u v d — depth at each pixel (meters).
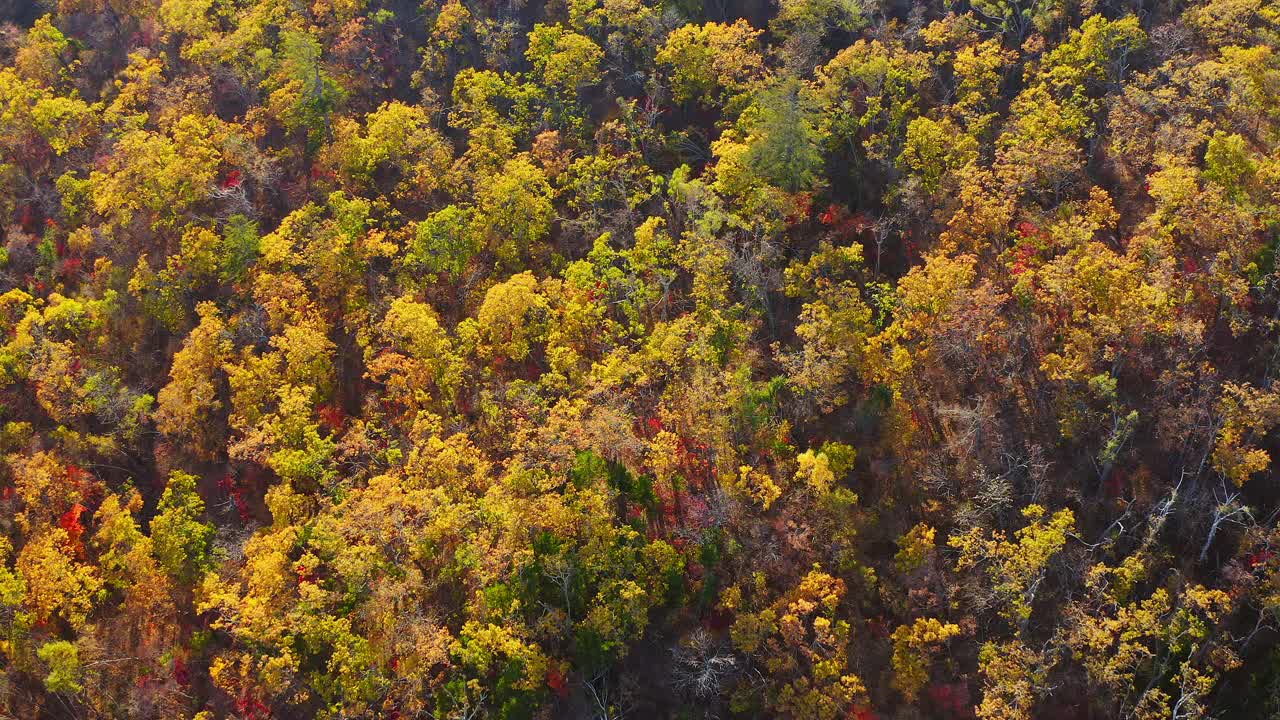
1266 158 70.69
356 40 98.25
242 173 91.56
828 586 61.12
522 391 70.38
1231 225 66.25
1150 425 65.06
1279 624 58.22
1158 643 57.34
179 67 103.56
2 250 91.56
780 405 70.38
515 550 62.88
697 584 63.69
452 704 61.31
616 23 92.62
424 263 81.06
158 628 72.12
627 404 68.56
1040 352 69.50
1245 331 66.12
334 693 63.19
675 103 91.81
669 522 66.69
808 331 68.50
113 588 74.50
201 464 79.94
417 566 66.62
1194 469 63.84
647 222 77.19
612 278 76.19
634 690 62.34
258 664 65.44
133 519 76.62
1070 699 59.53
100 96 103.88
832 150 83.31
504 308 72.62
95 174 92.19
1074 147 73.81
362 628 64.44
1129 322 64.06
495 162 86.81
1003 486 62.47
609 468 66.88
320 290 81.69
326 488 71.12
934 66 85.38
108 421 79.94
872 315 74.38
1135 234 71.25
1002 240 73.75
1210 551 61.78
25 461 77.62
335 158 90.31
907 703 60.34
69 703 70.44
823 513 63.94
